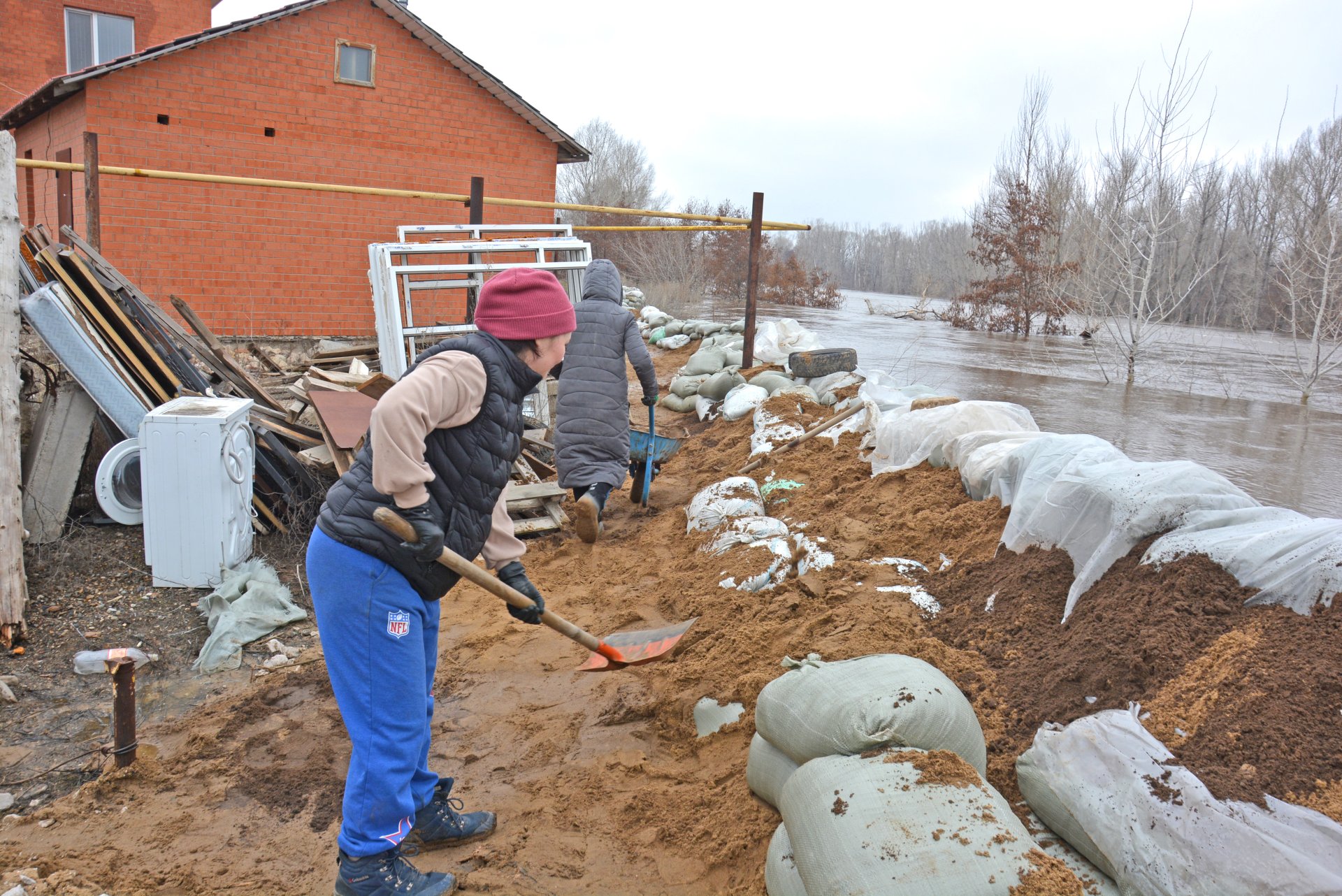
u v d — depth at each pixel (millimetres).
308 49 12031
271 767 3422
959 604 3863
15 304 4621
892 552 4496
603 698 3863
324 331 12594
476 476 2594
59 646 4340
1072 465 3844
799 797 2432
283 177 12141
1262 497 5734
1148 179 13906
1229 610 2867
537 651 4371
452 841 2961
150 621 4590
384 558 2482
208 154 11664
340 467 5445
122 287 6094
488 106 13383
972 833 2129
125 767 3309
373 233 12836
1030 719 2951
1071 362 14102
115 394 5309
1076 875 2164
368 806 2508
